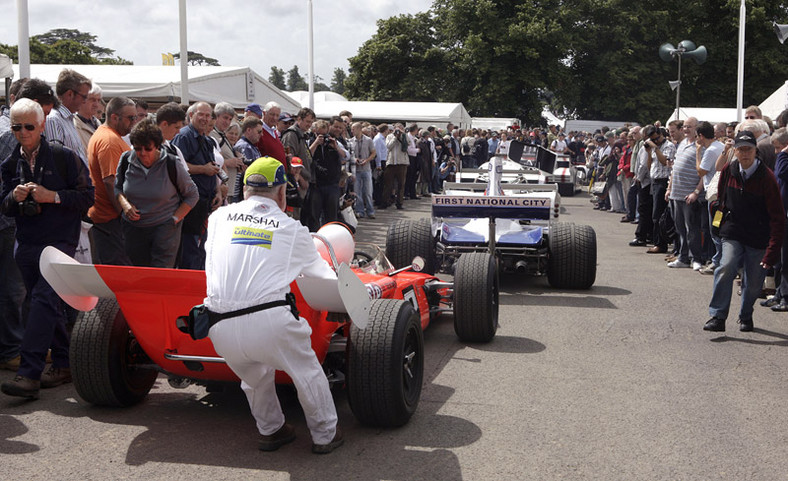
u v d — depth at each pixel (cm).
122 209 551
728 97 5356
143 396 495
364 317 404
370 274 581
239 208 400
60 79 567
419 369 471
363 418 442
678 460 409
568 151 3025
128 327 473
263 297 376
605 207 2031
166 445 423
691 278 988
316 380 402
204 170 655
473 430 448
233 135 845
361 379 429
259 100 1703
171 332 438
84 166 513
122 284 423
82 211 514
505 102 5225
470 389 526
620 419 470
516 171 1268
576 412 481
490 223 839
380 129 1831
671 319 749
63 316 539
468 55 5194
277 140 863
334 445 416
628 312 778
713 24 5512
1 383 518
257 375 395
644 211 1291
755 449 426
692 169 1020
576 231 882
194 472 388
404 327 439
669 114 5331
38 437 433
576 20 5216
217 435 439
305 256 396
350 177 1484
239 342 376
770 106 1795
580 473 390
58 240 502
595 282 950
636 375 563
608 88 5400
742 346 653
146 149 537
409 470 392
